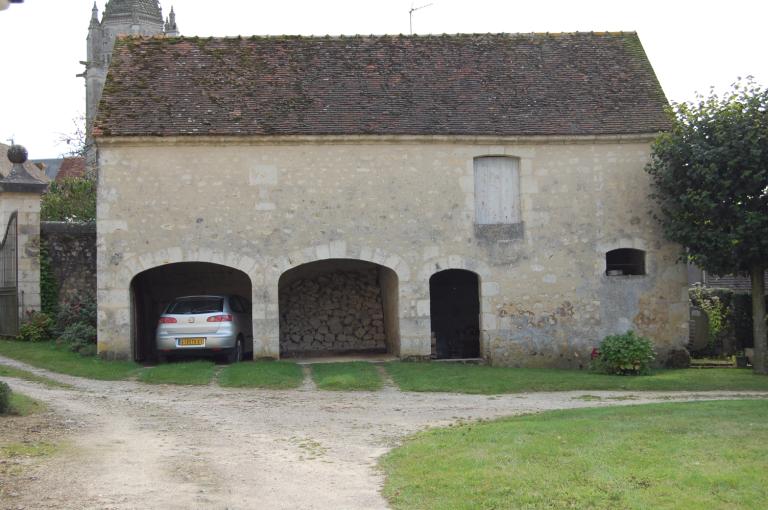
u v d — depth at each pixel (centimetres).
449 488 663
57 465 734
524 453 764
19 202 1773
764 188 1502
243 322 1684
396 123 1633
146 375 1417
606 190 1673
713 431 859
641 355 1510
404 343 1620
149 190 1577
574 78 1786
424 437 908
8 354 1609
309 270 1986
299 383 1389
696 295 1998
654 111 1719
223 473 732
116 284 1563
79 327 1691
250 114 1625
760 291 1590
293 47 1797
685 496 613
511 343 1641
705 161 1509
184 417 1055
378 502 638
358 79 1730
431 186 1636
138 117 1593
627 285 1670
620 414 1008
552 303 1653
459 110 1678
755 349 1584
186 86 1675
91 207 2505
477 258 1642
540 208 1659
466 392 1333
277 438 918
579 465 711
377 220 1622
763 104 1493
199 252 1580
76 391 1270
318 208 1611
